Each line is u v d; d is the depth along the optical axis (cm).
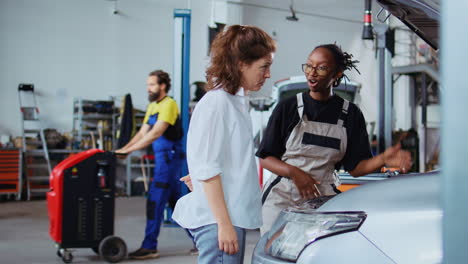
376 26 552
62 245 465
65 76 1234
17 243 589
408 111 1484
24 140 1144
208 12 1348
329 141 265
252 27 187
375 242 166
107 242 471
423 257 159
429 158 937
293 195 266
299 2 1477
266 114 752
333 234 175
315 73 260
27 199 1139
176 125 481
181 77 679
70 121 1232
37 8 1215
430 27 266
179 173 491
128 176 1216
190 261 490
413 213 165
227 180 183
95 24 1260
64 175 465
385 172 325
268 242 202
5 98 1187
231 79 184
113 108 1202
